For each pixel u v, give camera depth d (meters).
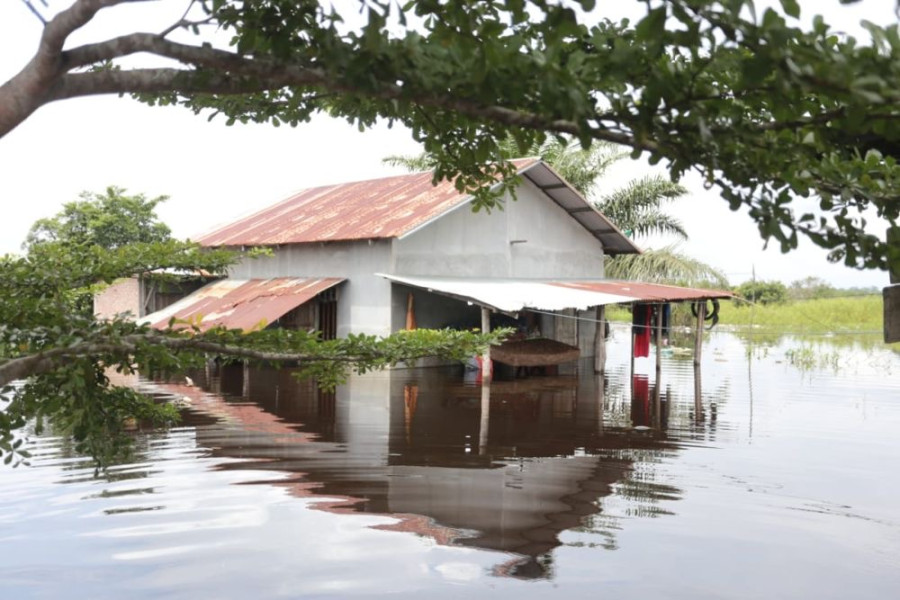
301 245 19.94
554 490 7.07
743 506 6.58
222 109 4.19
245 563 5.16
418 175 22.91
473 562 5.24
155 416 4.57
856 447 9.20
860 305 35.16
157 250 5.16
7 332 3.49
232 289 20.73
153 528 5.82
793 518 6.25
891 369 18.52
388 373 17.03
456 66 2.35
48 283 4.68
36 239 23.83
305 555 5.32
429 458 8.34
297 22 2.61
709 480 7.50
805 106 2.26
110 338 3.40
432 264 18.38
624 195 24.30
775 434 10.05
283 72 2.59
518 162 18.81
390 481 7.32
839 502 6.76
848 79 1.77
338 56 2.40
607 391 14.43
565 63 2.35
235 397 12.66
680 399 13.38
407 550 5.45
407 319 17.94
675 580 4.95
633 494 6.97
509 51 2.17
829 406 12.60
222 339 3.93
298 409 11.56
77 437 4.07
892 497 6.90
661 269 24.09
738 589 4.81
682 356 22.30
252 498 6.65
